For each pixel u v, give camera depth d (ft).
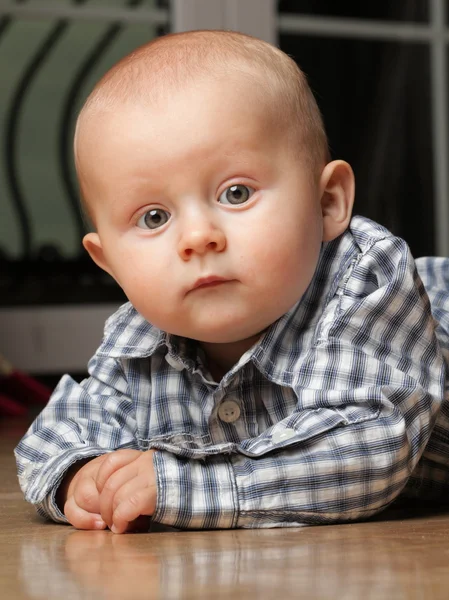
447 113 10.85
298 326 3.64
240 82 3.44
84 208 3.74
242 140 3.34
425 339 3.54
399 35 10.81
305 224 3.45
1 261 10.76
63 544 3.01
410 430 3.38
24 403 9.46
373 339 3.45
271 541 2.92
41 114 10.85
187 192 3.33
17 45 10.73
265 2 10.50
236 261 3.30
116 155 3.42
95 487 3.34
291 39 10.62
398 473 3.30
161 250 3.37
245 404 3.61
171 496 3.15
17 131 10.81
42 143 10.88
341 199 3.73
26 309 10.64
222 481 3.21
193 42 3.64
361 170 10.80
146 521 3.27
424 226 10.93
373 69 10.80
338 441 3.25
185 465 3.22
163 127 3.35
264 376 3.56
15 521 3.59
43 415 3.84
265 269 3.33
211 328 3.37
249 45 3.66
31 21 10.69
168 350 3.68
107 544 2.98
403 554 2.63
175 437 3.60
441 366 3.58
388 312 3.47
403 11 10.82
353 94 10.77
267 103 3.45
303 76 3.74
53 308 10.71
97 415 3.78
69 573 2.50
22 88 10.80
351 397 3.32
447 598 2.09
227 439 3.60
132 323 3.84
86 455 3.50
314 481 3.22
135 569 2.52
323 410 3.34
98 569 2.54
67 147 10.93
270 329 3.55
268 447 3.26
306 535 3.03
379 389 3.32
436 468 3.83
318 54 10.67
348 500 3.24
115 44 10.85
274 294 3.37
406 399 3.37
